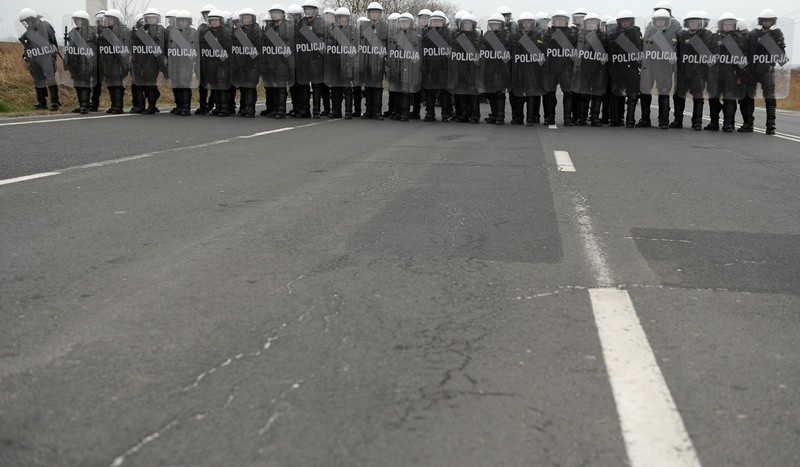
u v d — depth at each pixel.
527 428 2.71
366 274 4.50
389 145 11.52
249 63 17.14
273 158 9.59
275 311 3.83
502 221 6.07
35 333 3.48
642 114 17.14
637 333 3.63
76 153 9.56
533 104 17.11
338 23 17.30
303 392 2.96
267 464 2.45
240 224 5.74
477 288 4.28
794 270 4.79
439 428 2.70
